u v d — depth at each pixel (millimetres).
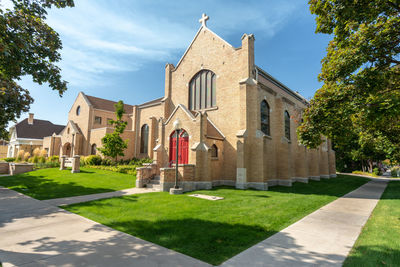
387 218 9062
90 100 34719
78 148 32219
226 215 8688
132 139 29078
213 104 20859
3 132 15320
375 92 8578
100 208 9453
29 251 5277
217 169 18344
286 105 23719
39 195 12344
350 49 8750
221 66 20328
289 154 20766
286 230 7332
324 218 9031
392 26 8086
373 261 4992
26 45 7418
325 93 9852
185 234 6555
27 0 8523
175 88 24078
